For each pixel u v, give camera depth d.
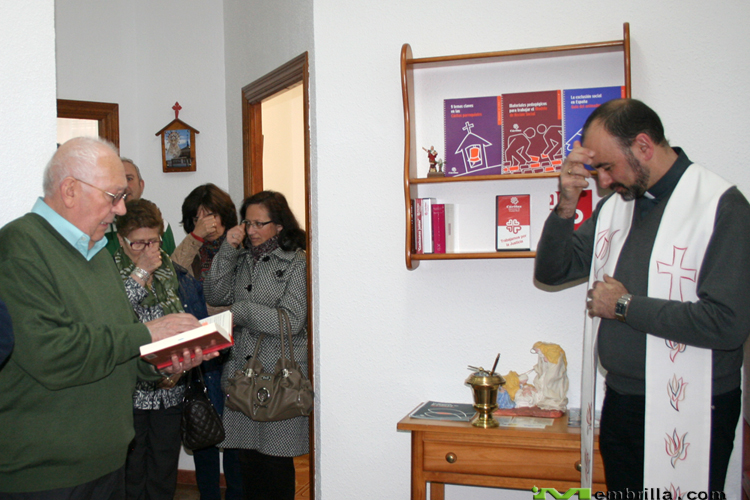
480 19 2.41
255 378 2.50
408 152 2.32
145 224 2.29
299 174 5.15
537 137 2.30
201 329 1.54
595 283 1.68
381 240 2.53
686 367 1.58
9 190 1.62
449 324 2.47
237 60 3.64
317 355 2.65
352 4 2.54
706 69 2.19
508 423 2.13
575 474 2.02
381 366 2.54
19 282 1.42
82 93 3.96
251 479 2.68
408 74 2.38
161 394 2.55
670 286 1.59
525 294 2.39
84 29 3.97
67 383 1.43
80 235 1.57
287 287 2.69
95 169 1.52
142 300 2.36
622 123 1.59
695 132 2.20
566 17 2.32
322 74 2.58
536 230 2.38
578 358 2.35
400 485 2.53
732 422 1.60
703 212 1.56
